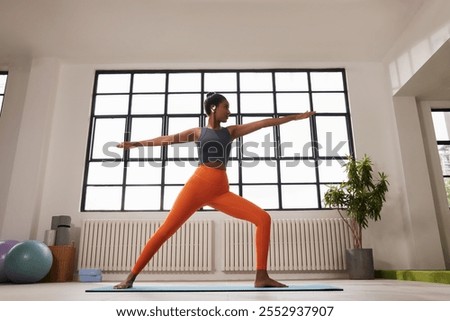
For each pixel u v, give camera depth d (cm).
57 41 541
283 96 596
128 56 580
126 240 502
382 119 573
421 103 572
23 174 520
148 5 468
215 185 241
